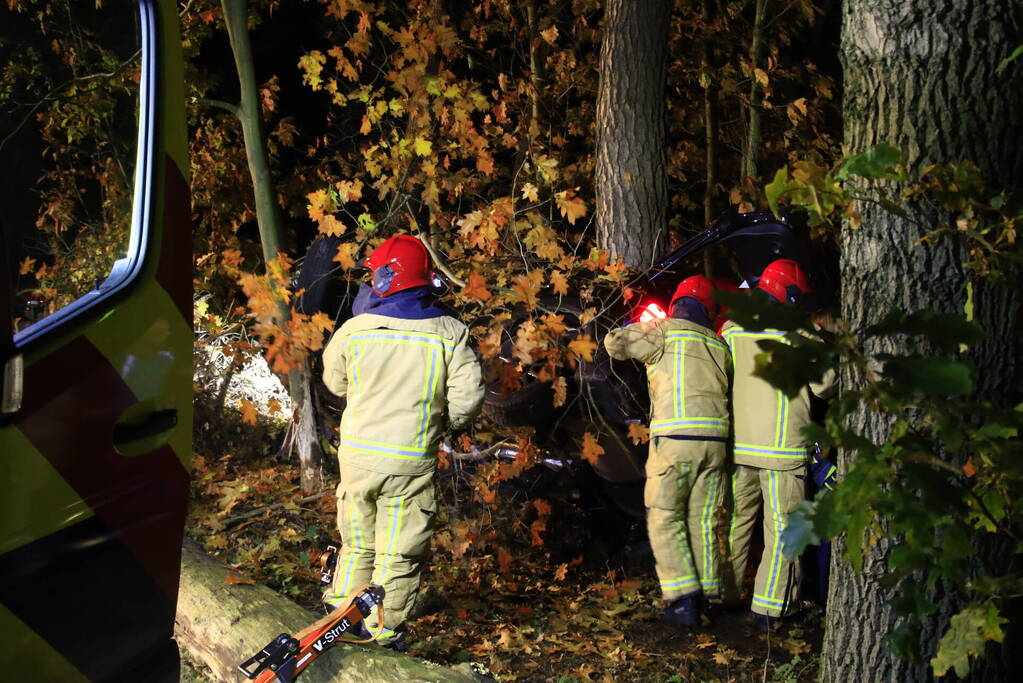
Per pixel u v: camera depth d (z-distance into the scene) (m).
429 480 3.79
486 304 4.95
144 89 2.52
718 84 8.44
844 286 2.72
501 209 5.13
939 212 2.53
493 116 7.66
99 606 2.19
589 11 8.52
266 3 8.74
